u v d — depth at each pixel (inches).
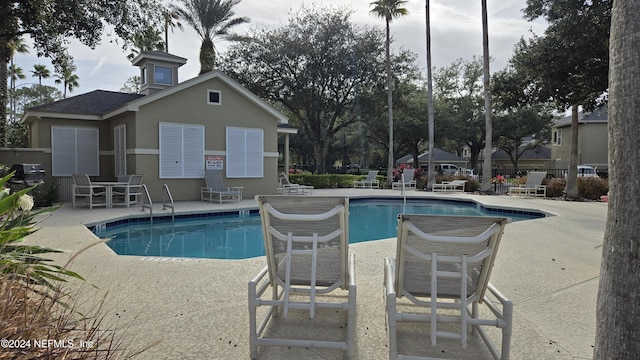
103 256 204.5
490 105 701.9
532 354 103.1
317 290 117.0
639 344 58.4
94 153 547.2
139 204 467.5
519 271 185.3
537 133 1321.4
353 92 1013.2
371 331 117.4
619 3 61.8
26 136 663.8
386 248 233.9
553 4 412.5
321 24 962.1
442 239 95.5
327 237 106.9
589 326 121.5
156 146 491.8
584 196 582.6
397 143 1350.9
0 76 602.2
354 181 899.4
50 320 66.3
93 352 71.2
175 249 306.8
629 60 59.8
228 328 117.0
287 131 663.8
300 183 858.1
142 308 131.6
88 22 511.8
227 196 524.7
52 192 436.1
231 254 291.6
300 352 104.2
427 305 107.9
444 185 756.6
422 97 1198.3
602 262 65.2
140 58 584.1
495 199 576.1
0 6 466.3
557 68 423.8
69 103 549.0
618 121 61.3
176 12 823.7
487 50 700.0
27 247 101.5
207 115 530.6
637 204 58.9
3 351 53.5
